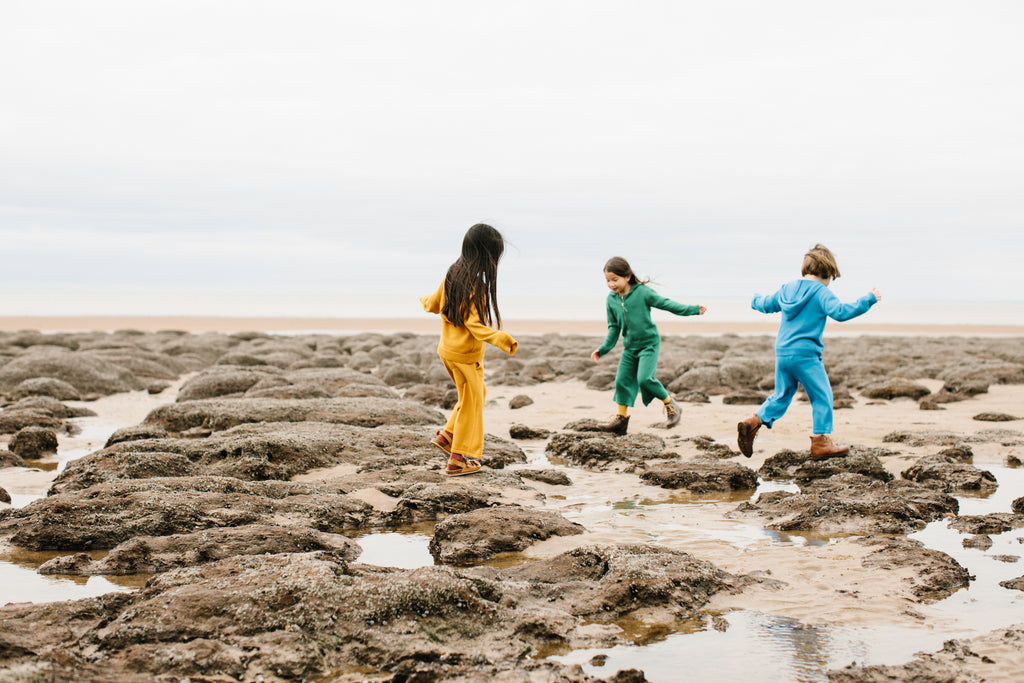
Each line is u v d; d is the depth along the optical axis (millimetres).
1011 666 3713
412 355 24312
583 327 48219
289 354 23672
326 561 4438
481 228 7145
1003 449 9383
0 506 6805
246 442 8227
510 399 15484
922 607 4516
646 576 4641
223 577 4301
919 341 33438
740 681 3635
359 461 8328
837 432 10797
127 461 7469
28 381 15977
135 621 3904
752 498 7289
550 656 3893
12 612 4102
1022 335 45062
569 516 6590
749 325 53312
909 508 6371
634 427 11547
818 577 5004
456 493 6781
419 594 4117
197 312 62250
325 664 3713
